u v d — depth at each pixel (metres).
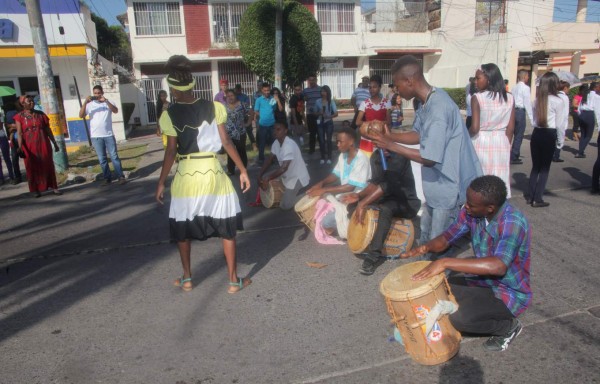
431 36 28.42
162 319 3.83
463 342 3.31
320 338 3.45
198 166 3.90
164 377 3.09
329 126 10.27
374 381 2.96
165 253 5.30
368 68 25.89
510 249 3.02
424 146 3.53
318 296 4.09
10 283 4.67
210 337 3.54
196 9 21.94
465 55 26.73
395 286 3.04
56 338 3.61
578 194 6.95
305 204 5.39
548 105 5.96
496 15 27.16
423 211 4.12
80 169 10.56
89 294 4.35
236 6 22.25
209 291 4.29
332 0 24.05
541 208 6.31
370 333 3.48
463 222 3.37
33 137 7.96
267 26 17.89
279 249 5.25
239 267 4.80
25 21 15.19
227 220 4.03
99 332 3.68
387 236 4.64
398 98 9.68
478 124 5.00
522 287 3.18
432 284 2.92
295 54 18.14
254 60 18.27
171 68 3.78
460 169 3.67
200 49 22.31
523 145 11.66
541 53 26.89
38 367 3.25
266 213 6.64
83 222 6.62
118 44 33.44
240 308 3.96
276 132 6.42
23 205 7.72
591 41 27.81
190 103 3.86
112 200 7.78
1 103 11.13
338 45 24.84
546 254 4.77
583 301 3.81
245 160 9.09
